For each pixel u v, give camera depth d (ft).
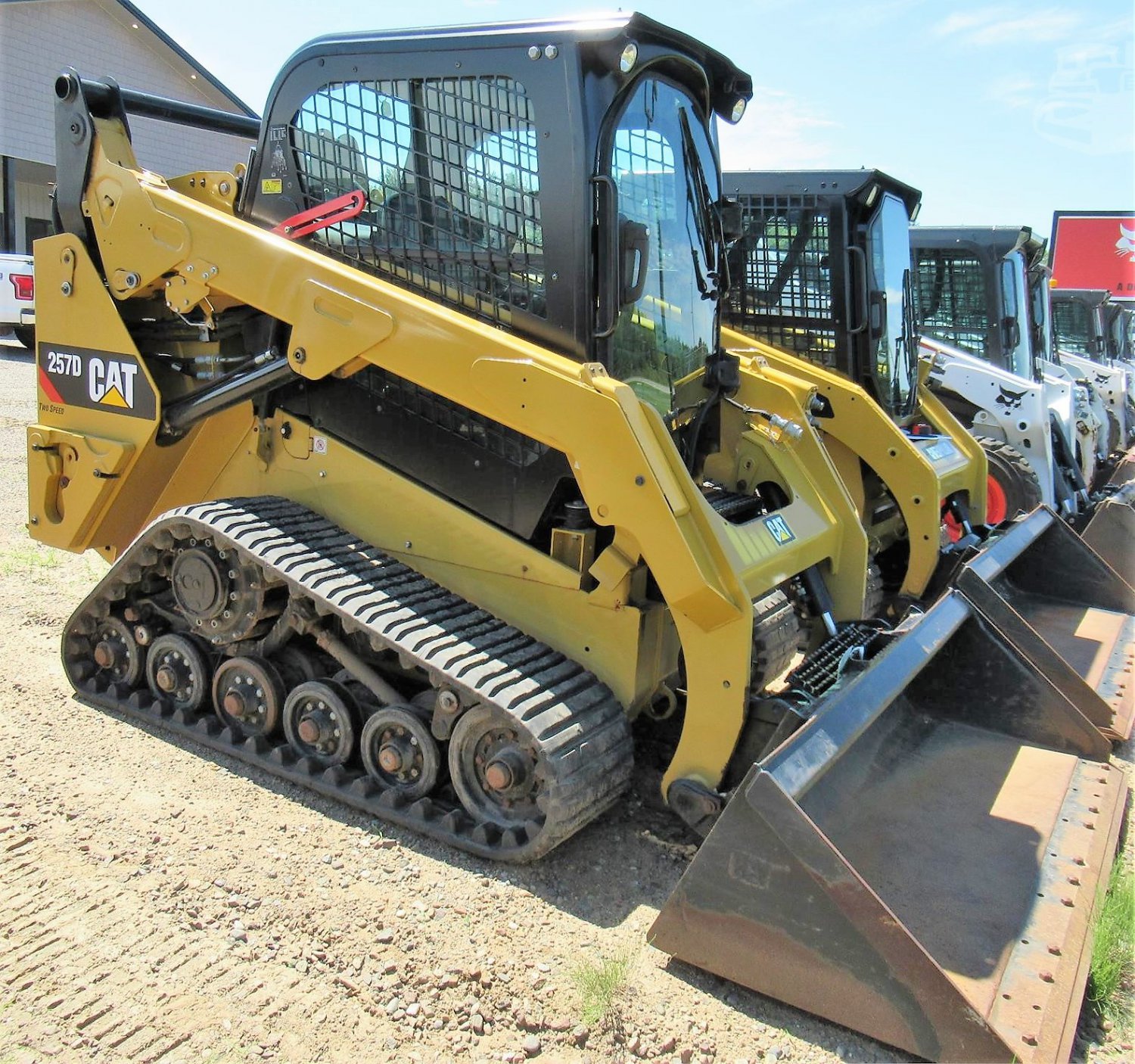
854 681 10.48
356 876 10.59
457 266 12.06
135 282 13.74
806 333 20.66
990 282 27.78
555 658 11.55
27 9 59.31
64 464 14.98
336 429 13.33
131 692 14.40
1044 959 8.87
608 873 10.91
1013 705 13.60
